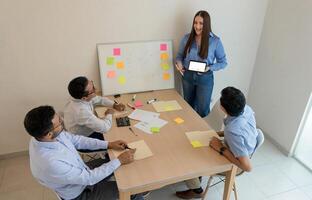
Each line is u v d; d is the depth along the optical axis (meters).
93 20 2.60
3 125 2.77
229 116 1.84
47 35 2.53
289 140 3.05
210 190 2.53
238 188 2.60
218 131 2.45
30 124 1.43
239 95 1.73
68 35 2.59
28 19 2.42
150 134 2.09
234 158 1.79
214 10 2.97
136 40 2.83
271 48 3.19
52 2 2.41
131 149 1.88
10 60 2.53
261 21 3.24
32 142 1.54
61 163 1.54
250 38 3.30
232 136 1.75
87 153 2.13
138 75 2.91
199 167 1.76
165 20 2.83
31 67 2.62
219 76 3.43
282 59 3.05
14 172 2.72
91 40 2.68
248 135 1.77
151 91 2.93
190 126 2.21
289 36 2.92
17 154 2.94
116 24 2.69
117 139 2.03
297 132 2.95
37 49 2.56
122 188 1.58
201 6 2.89
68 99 2.87
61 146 1.61
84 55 2.72
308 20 2.68
